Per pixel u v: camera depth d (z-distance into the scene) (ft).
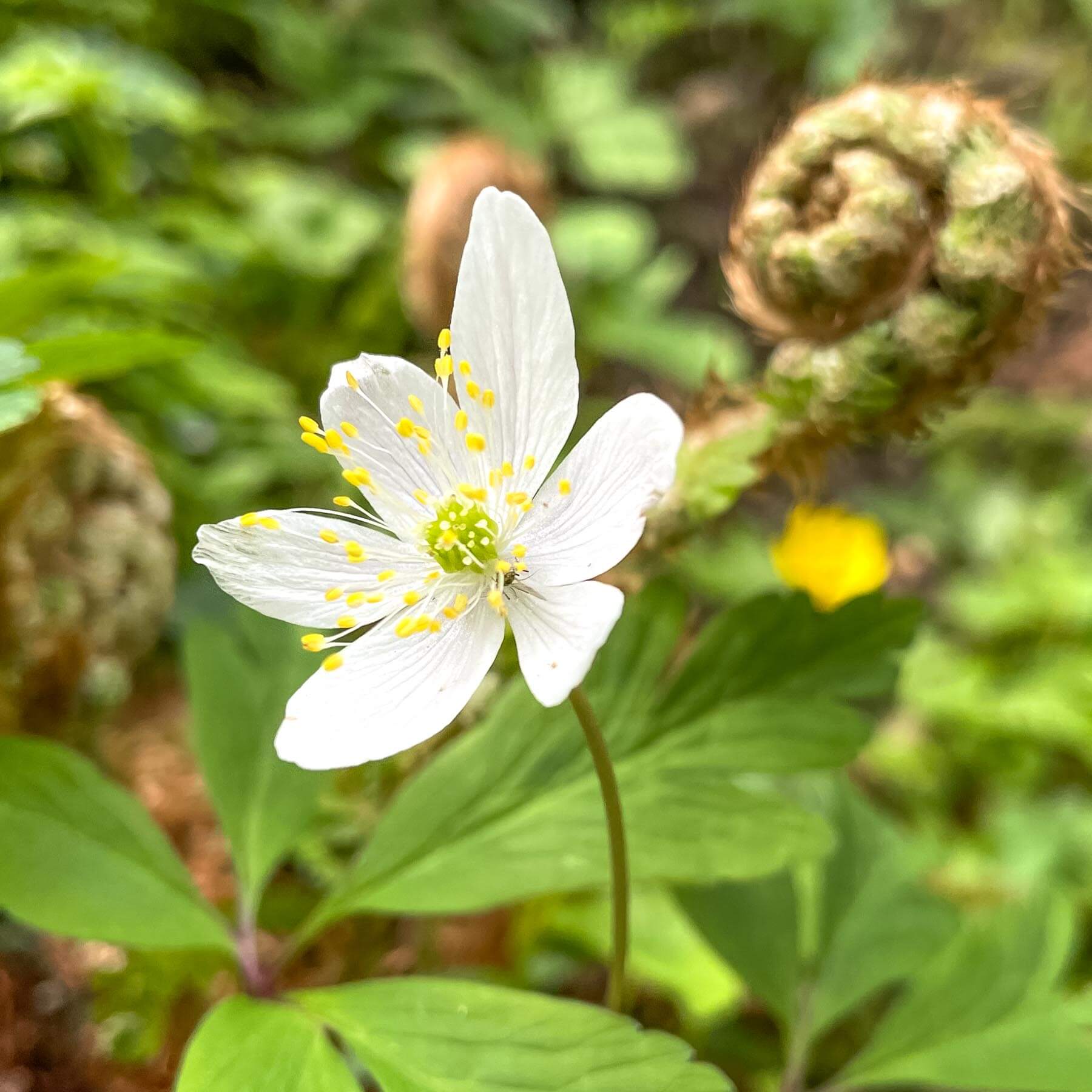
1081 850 0.61
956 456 1.12
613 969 0.27
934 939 0.36
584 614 0.23
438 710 0.24
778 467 0.33
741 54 1.31
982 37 1.31
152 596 0.39
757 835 0.29
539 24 1.16
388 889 0.29
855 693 0.30
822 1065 0.47
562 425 0.26
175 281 0.57
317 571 0.26
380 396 0.27
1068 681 0.75
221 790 0.32
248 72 0.96
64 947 0.37
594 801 0.30
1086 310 1.14
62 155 0.65
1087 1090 0.29
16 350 0.29
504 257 0.25
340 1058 0.25
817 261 0.28
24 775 0.29
